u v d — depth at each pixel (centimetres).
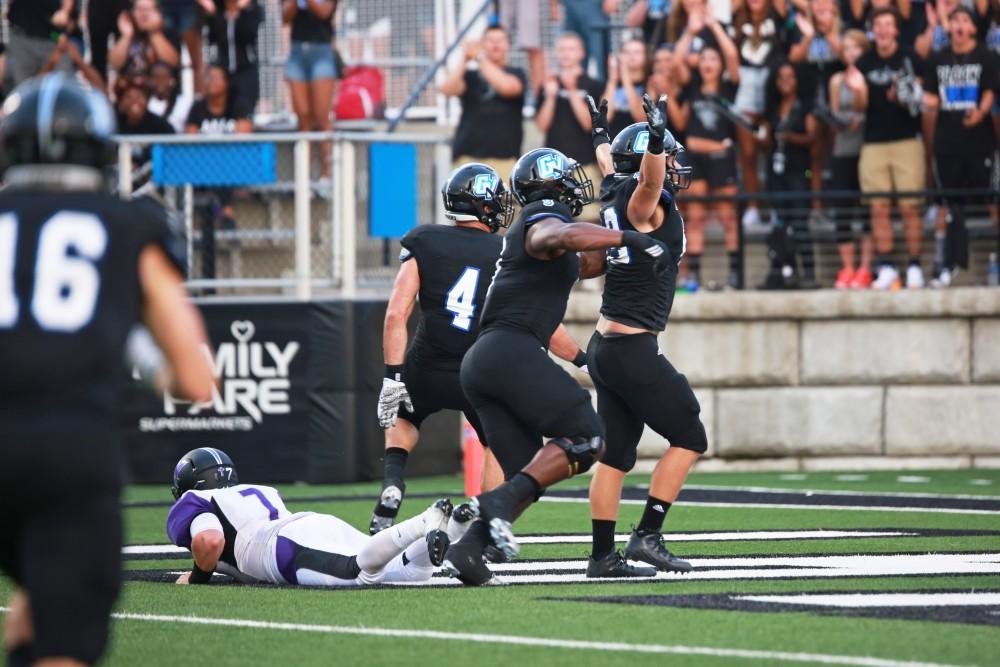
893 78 4822
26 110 1248
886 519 3503
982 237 5062
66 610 1178
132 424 4772
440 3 5638
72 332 1190
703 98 4941
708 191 4981
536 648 1803
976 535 3148
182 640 1909
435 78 5634
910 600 2189
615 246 2184
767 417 5038
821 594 2258
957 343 5019
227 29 5225
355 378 4738
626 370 2461
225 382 4769
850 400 5031
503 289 2317
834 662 1695
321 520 2464
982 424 5025
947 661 1700
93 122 1259
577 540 3128
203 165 4806
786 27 4978
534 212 2291
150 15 5119
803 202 4994
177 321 1241
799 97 4941
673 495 2534
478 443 3694
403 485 2994
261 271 4947
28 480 1174
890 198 4906
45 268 1201
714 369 5028
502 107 4928
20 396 1184
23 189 1245
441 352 2930
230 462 2556
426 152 4984
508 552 2212
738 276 5041
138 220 1237
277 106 5703
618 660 1720
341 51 5672
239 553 2467
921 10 4891
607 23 5247
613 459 2500
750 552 2856
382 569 2394
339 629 1973
